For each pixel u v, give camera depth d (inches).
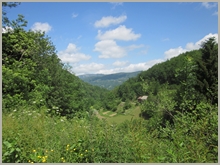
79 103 807.1
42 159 149.0
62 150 159.6
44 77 679.7
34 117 257.1
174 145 175.2
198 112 280.2
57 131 199.2
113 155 149.6
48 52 784.3
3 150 151.3
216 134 187.2
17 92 462.9
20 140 158.4
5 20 578.9
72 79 856.9
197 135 193.8
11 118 231.1
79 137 170.4
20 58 634.2
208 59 791.1
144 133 194.2
